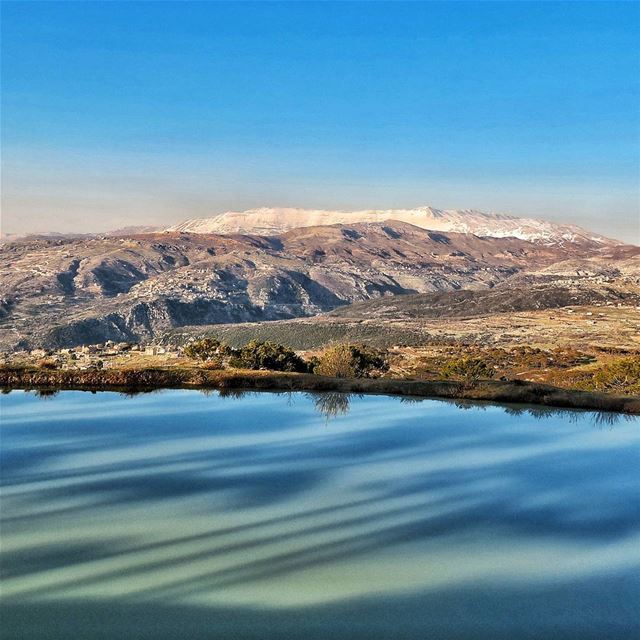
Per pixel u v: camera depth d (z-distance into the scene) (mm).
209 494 19438
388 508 18438
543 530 16781
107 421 29797
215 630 11773
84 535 16109
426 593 13281
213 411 32281
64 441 25953
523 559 15016
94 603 12680
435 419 31156
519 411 33375
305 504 18750
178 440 26250
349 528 16812
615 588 13594
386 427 29172
